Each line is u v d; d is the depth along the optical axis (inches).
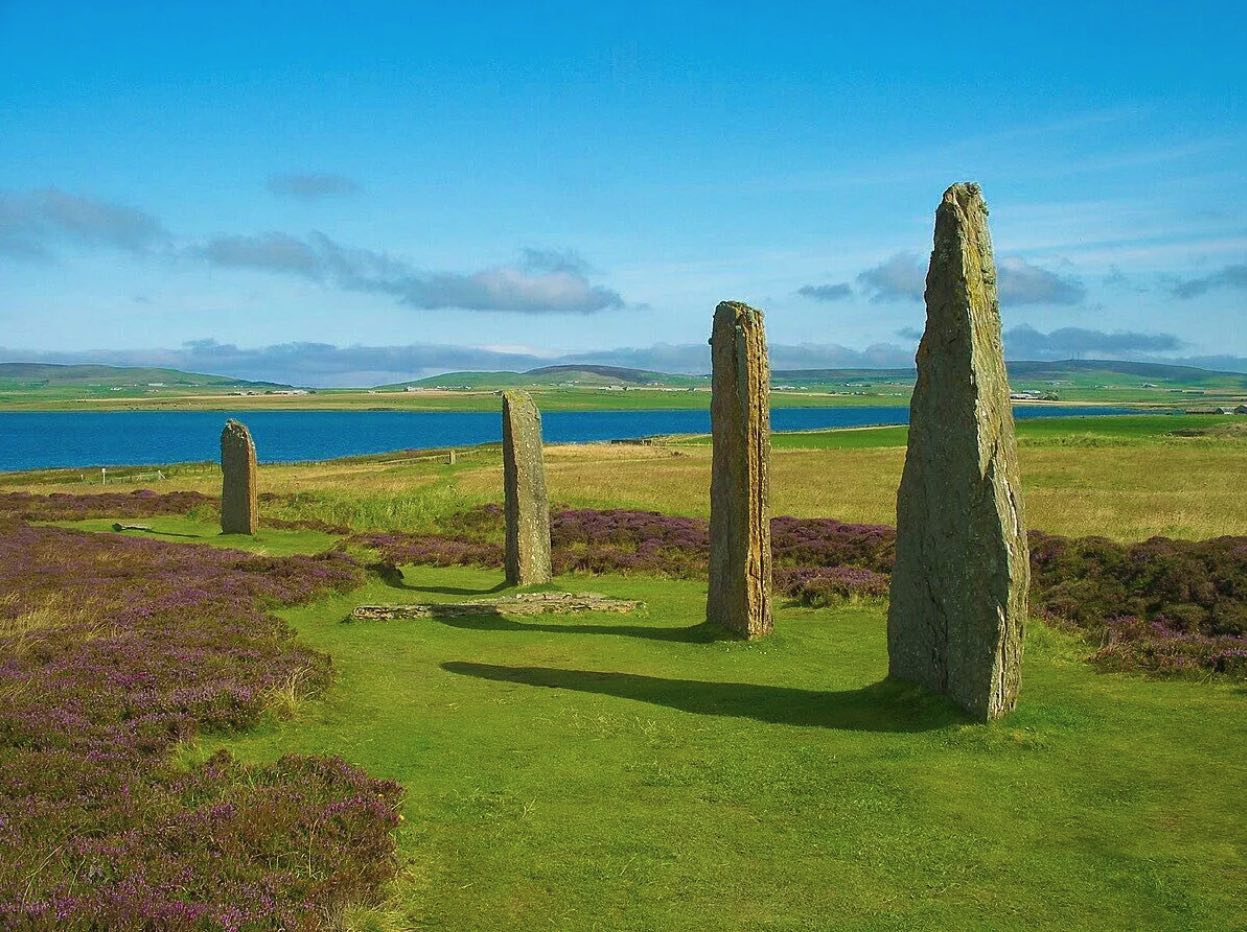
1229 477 2144.4
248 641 662.5
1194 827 363.6
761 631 734.5
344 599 962.1
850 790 412.5
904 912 306.3
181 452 5610.2
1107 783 409.7
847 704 546.3
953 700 508.7
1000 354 510.6
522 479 1035.3
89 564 1011.3
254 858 312.2
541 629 800.3
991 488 487.5
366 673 646.5
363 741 490.0
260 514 1784.0
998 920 299.9
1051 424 4879.4
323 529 1582.2
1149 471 2306.8
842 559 1146.0
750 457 721.0
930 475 525.7
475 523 1638.8
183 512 1819.6
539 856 348.8
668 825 378.3
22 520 1581.0
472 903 312.8
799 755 462.0
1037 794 401.1
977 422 492.4
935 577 522.9
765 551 737.6
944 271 513.7
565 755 470.0
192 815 335.0
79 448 6038.4
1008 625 484.1
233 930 262.8
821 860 345.1
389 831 357.1
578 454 3545.8
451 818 384.5
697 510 1756.9
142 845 313.3
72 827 329.1
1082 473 2293.3
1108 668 608.4
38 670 534.3
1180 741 460.1
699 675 641.6
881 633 768.9
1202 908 303.3
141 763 401.1
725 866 341.1
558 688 609.0
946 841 358.6
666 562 1168.2
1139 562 831.1
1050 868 334.6
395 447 5940.0
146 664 560.4
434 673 650.2
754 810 393.7
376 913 300.0
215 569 1002.1
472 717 540.7
